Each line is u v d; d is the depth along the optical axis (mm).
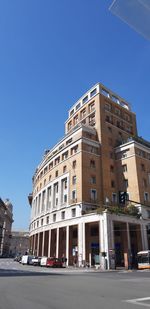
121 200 21703
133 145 52562
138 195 48156
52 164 62688
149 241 46125
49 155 67375
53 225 53469
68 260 45406
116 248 44281
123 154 54406
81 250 42000
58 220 51844
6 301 8406
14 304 7844
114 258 37062
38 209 69000
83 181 47344
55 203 56625
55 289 11789
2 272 25453
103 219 39344
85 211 44594
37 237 66250
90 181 48656
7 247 136625
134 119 68188
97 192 48750
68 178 51844
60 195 53781
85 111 63344
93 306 7555
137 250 44531
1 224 118562
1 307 7363
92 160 51031
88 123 60031
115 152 56000
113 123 60031
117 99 67125
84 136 53219
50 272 27547
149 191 51062
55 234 56562
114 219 40031
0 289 11633
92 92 64812
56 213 53562
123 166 53500
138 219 44719
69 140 57188
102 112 58219
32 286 12977
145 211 47625
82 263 40875
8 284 13891
